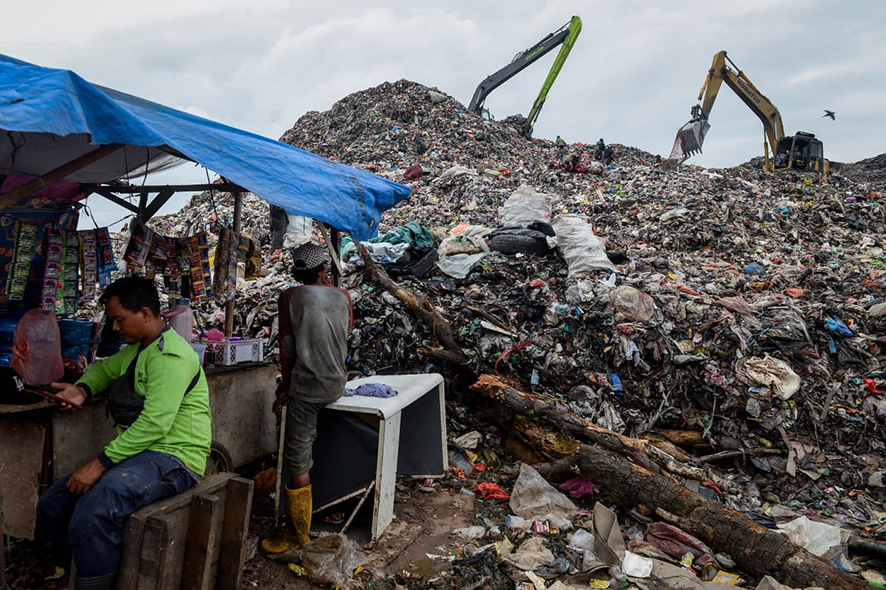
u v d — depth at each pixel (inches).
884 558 125.2
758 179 625.9
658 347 192.4
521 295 224.1
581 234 257.1
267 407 151.6
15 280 115.3
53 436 103.0
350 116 895.7
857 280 279.0
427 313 209.9
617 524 133.3
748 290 268.5
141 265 138.0
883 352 198.8
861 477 164.9
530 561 121.1
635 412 184.1
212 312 255.0
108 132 81.3
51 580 104.9
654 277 241.8
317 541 121.8
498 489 155.2
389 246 259.4
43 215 119.7
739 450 173.2
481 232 295.4
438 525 138.0
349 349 213.0
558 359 193.8
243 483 95.7
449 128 809.5
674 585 115.5
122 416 99.0
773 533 126.8
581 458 155.0
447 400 197.9
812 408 179.2
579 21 933.2
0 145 115.3
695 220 389.4
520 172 650.8
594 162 697.0
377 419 132.4
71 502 93.3
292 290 126.3
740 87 752.3
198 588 91.0
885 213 457.1
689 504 136.8
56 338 113.3
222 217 486.0
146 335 98.1
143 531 87.0
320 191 121.6
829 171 732.0
